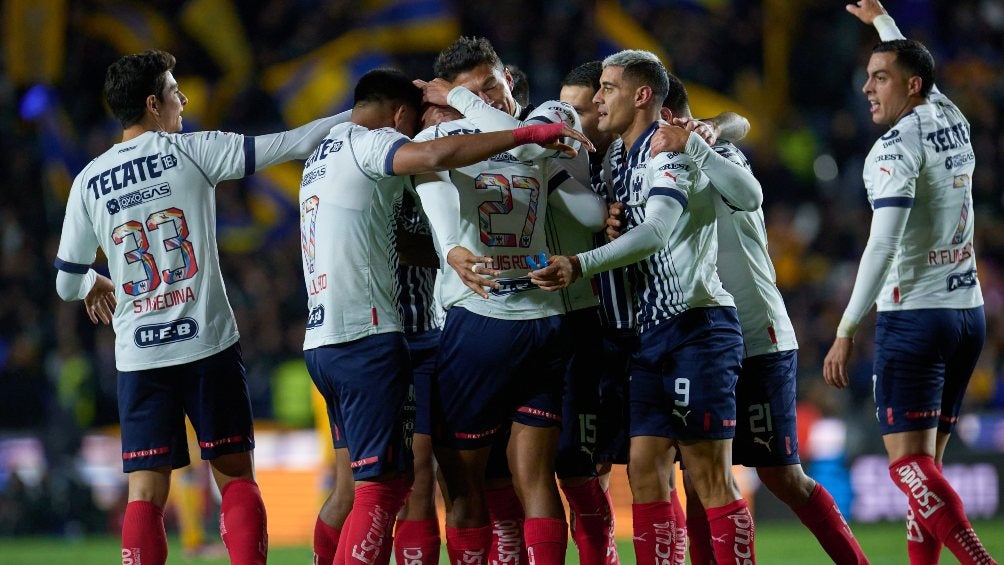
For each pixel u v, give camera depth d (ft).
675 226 67.05
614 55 68.85
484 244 65.62
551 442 66.69
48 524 156.15
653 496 67.31
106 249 69.00
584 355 70.44
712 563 73.00
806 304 191.21
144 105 70.03
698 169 65.46
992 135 217.77
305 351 67.15
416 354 70.79
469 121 66.39
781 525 149.48
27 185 208.54
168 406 68.49
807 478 73.72
